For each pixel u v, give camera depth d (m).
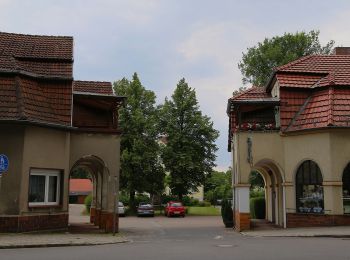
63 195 20.73
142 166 53.09
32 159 19.33
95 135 22.70
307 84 24.98
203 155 56.50
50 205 20.12
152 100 56.94
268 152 24.52
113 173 22.69
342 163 22.06
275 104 24.97
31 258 11.84
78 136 22.48
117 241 17.45
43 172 20.19
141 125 54.25
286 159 24.17
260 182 47.09
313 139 22.97
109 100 24.03
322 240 16.67
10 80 20.11
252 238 19.17
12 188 18.61
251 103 24.80
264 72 46.72
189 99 56.94
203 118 57.28
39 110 20.36
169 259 11.64
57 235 19.16
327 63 26.89
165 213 51.81
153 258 11.85
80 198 84.88
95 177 28.61
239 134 24.83
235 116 27.36
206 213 55.53
